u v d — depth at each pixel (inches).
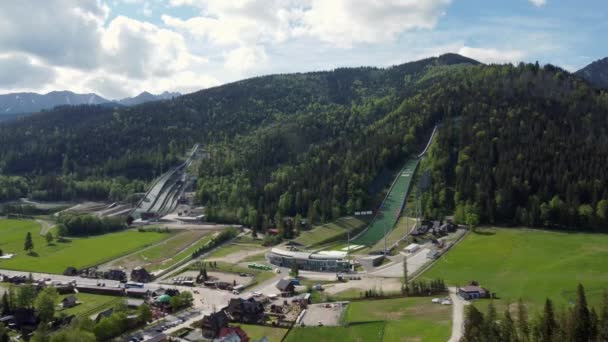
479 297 6722.4
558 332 4707.2
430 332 5585.6
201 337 5782.5
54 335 5191.9
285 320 6269.7
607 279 6998.0
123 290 7652.6
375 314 6348.4
